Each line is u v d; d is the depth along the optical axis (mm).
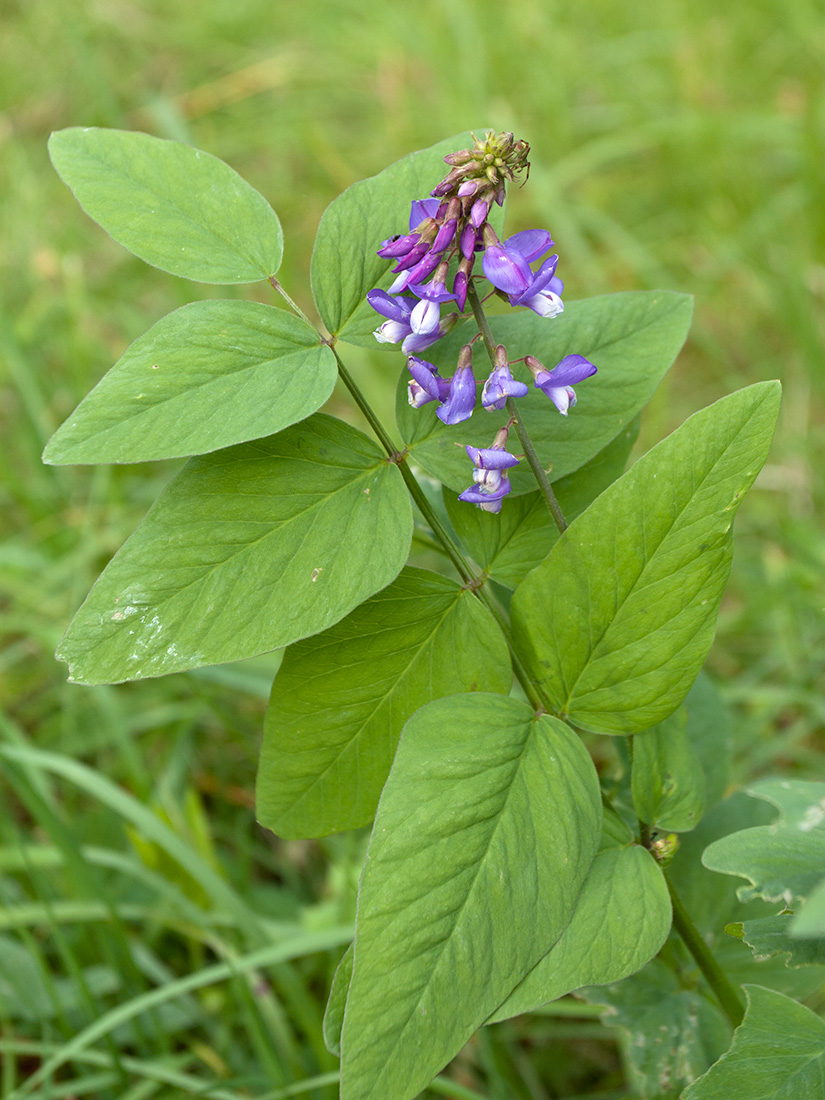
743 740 507
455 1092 389
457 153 311
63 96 997
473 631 328
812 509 599
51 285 777
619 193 831
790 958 314
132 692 554
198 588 309
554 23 982
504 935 302
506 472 332
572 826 311
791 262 670
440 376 333
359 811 334
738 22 920
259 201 328
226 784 527
